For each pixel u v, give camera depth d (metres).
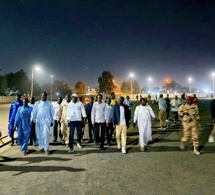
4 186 6.40
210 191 5.92
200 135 13.88
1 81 87.50
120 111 10.33
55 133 12.70
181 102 19.52
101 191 5.98
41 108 9.99
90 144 11.95
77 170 7.66
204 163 8.27
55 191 6.02
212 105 11.82
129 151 10.29
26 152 9.84
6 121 21.61
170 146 11.16
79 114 10.62
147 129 10.45
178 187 6.18
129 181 6.64
